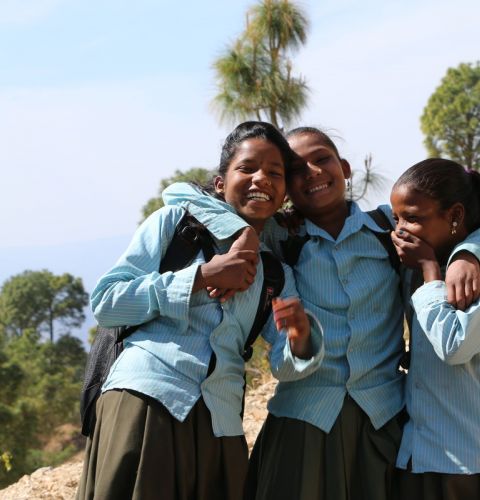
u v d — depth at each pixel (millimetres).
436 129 36281
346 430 3199
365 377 3246
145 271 3145
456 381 3076
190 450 3002
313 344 3051
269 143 3285
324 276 3332
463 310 2953
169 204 3316
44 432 34906
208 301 3107
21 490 5375
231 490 3078
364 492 3174
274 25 9586
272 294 3225
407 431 3174
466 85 36500
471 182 3264
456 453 3023
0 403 25406
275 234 3486
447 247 3211
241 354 3234
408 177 3209
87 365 3289
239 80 9531
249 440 5176
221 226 3148
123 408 3004
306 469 3176
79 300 69750
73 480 5316
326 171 3381
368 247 3381
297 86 9562
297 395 3268
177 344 3059
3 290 69375
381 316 3316
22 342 46188
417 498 3121
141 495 2895
